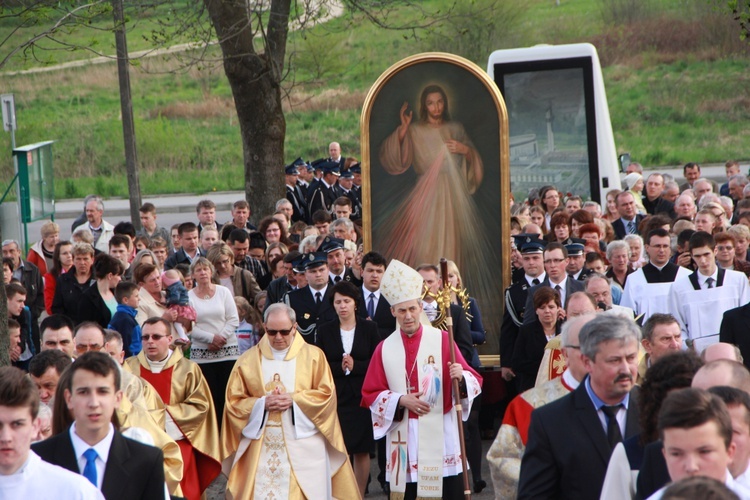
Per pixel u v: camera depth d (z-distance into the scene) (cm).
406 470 1859
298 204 4688
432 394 1848
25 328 2361
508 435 1412
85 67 10031
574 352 1312
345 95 9544
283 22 4169
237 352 2411
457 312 2156
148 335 1909
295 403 1928
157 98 9731
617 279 2517
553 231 2933
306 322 2302
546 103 4247
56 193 8319
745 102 9325
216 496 2300
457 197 2531
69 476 1062
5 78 9794
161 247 3030
